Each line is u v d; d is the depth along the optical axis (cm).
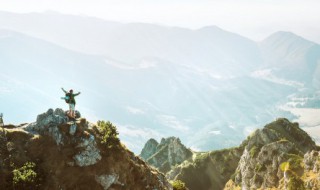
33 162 4394
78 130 4916
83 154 4744
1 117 4669
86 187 4550
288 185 15762
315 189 14575
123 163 5244
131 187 5206
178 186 7494
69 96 5091
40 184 4209
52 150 4616
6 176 4106
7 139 4466
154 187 5741
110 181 4847
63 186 4372
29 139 4609
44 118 4909
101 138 5194
